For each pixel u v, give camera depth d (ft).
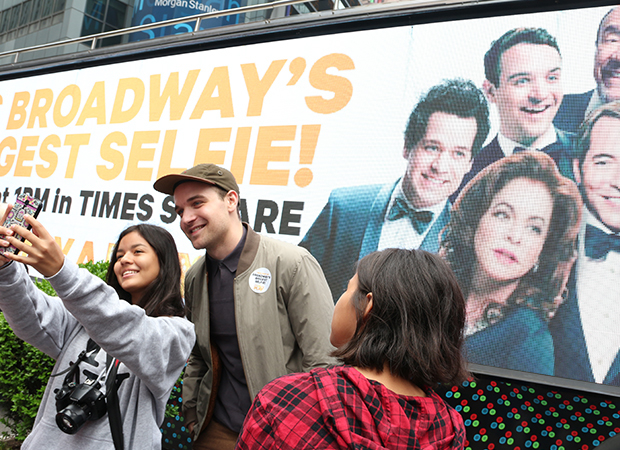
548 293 9.42
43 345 5.89
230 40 14.51
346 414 3.15
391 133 11.53
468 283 10.14
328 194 12.06
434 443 3.21
